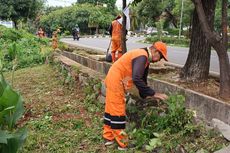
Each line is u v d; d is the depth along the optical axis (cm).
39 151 514
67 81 902
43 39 2242
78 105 714
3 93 458
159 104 562
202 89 670
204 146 440
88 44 2716
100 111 666
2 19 4031
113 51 1021
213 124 484
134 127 560
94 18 5472
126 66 510
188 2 4034
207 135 464
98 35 5200
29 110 680
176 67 915
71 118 638
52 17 5328
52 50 1550
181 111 509
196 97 571
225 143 434
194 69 723
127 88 514
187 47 2694
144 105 580
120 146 510
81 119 631
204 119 535
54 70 1141
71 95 798
